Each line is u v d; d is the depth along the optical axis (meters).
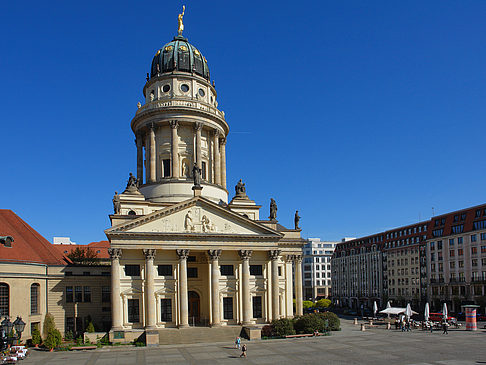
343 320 100.81
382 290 150.00
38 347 59.81
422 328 76.19
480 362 45.09
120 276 66.06
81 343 60.84
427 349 53.62
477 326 81.62
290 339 63.84
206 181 85.19
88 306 73.25
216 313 67.38
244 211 83.00
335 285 185.88
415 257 133.12
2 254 63.38
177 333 63.31
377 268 153.62
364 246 163.62
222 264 70.88
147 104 87.44
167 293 67.56
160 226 67.38
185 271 67.31
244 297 69.12
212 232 69.19
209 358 49.44
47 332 58.03
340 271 181.50
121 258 66.44
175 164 83.88
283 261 80.44
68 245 112.94
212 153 88.81
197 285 72.50
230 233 69.62
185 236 67.62
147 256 65.81
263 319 71.44
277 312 70.94
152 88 89.75
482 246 107.62
